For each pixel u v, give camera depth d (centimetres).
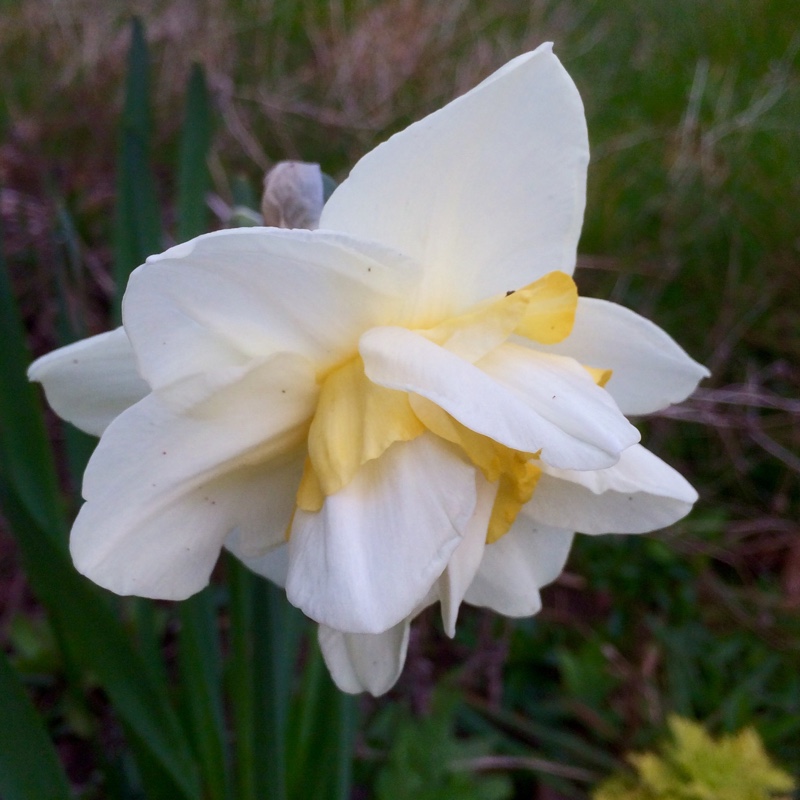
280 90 51
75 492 23
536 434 13
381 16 53
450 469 13
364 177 13
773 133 54
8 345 19
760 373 43
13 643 32
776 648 34
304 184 17
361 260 13
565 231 15
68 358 15
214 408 13
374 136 50
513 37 59
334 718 21
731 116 56
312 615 12
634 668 33
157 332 13
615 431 13
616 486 15
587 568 37
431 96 50
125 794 24
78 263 25
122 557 14
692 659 34
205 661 22
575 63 59
